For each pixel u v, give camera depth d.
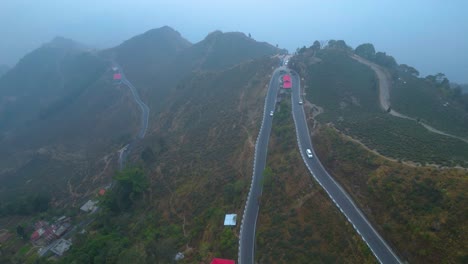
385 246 51.31
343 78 128.88
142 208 91.69
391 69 148.50
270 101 116.31
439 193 51.44
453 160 63.78
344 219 56.97
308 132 90.69
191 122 141.38
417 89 127.81
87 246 73.19
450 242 44.81
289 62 145.25
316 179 68.38
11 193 143.38
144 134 166.00
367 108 110.69
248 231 63.34
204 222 71.50
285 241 56.75
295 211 62.66
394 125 87.50
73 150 173.50
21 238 99.62
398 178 58.03
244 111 119.31
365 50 164.75
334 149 75.38
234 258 57.44
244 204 70.44
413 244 48.22
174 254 63.34
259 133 97.69
